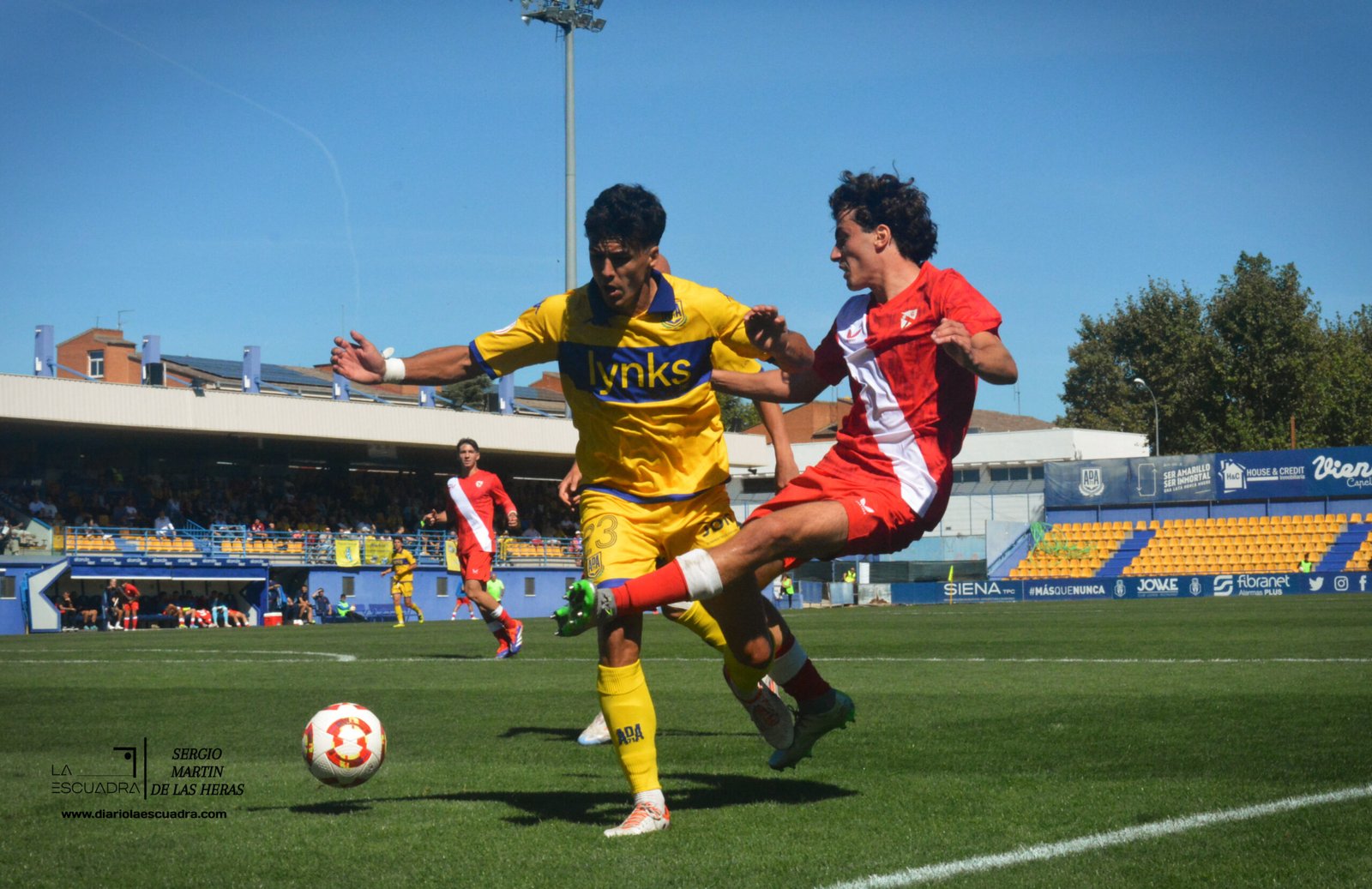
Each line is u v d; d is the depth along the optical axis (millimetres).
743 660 4926
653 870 3672
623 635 4488
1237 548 49969
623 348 4883
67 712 8633
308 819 4578
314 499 48000
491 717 8242
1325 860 3615
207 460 46531
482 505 14906
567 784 5414
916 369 4652
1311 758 5598
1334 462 48906
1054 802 4629
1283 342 64500
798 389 5000
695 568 4316
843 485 4684
